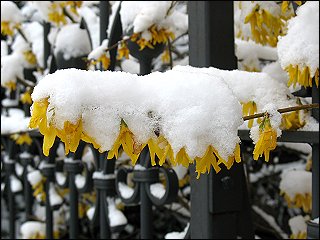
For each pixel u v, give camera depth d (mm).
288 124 899
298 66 875
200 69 860
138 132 596
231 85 868
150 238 1228
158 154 609
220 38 1057
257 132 676
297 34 881
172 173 1159
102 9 1425
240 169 1080
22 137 1842
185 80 617
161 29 1224
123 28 1294
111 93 594
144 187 1225
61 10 1743
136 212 2316
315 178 945
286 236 1805
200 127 599
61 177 1737
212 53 1047
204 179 1053
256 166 2166
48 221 1802
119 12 1322
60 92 569
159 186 1220
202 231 1061
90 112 581
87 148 1981
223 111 609
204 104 607
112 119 589
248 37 1369
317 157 943
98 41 1485
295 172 1446
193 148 596
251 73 892
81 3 1646
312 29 872
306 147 1521
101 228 1392
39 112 574
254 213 1905
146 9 1207
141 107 603
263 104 874
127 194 1299
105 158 1375
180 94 609
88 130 583
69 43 1524
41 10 1742
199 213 1069
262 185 2336
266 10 1053
